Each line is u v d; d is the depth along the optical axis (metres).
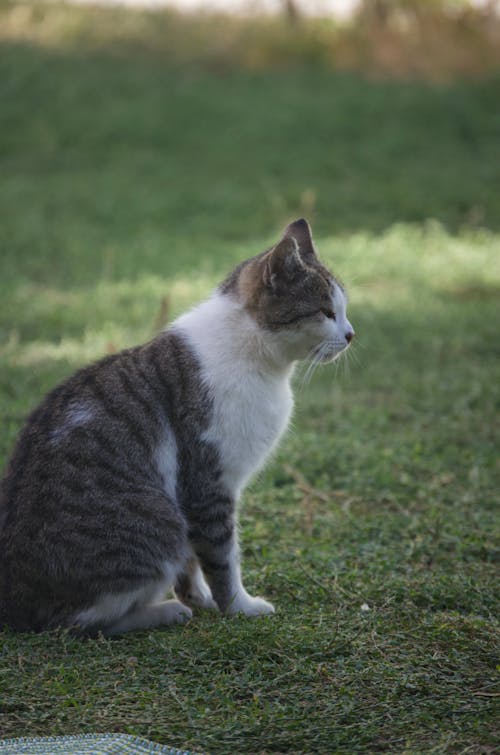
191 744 4.33
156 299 13.88
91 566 5.60
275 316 6.11
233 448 5.98
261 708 4.67
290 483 8.63
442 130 24.62
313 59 28.16
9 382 10.31
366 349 12.53
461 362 12.06
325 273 6.42
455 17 28.34
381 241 17.94
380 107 25.34
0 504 5.79
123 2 30.45
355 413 10.25
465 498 8.03
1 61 26.30
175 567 5.87
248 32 28.92
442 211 20.25
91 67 26.83
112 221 18.98
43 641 5.41
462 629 5.54
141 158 22.70
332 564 6.69
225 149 23.23
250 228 18.95
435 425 10.02
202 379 5.97
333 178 22.05
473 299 15.09
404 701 4.72
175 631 5.72
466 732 4.45
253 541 7.19
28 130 23.72
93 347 11.55
